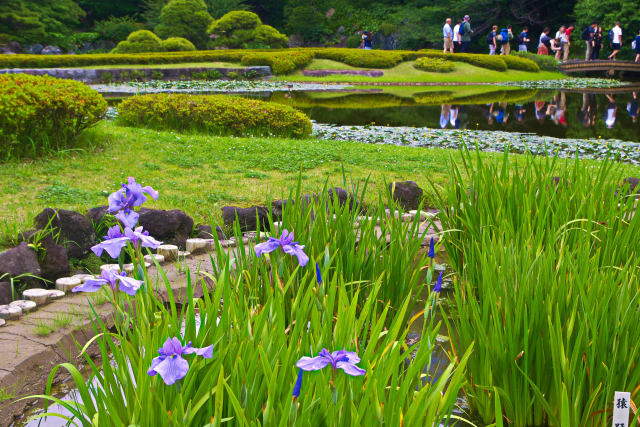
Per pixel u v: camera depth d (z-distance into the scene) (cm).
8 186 680
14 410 297
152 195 228
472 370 297
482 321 291
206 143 1027
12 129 813
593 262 310
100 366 346
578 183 458
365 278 382
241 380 205
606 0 4238
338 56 3444
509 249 320
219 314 320
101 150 924
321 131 1423
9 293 417
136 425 188
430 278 266
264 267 324
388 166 900
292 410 171
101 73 2798
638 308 269
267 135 1255
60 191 661
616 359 258
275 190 729
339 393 201
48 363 338
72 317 382
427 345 233
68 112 876
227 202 675
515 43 4997
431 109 2036
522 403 275
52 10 4359
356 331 238
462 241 450
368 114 1864
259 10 5678
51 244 475
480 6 4788
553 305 279
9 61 2780
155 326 223
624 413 214
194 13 4238
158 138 1043
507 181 457
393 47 5006
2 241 504
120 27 4619
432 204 715
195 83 2817
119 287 213
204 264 492
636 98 2547
